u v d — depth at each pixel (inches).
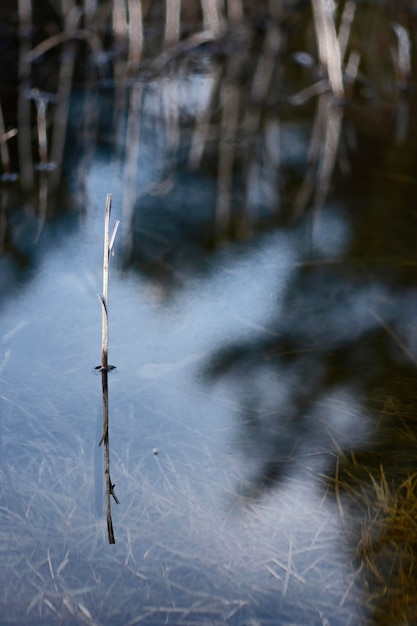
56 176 166.7
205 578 70.6
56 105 207.5
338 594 69.4
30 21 251.8
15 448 85.5
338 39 267.6
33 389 95.8
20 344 104.7
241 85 235.0
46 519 76.3
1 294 117.0
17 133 187.9
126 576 70.4
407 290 125.2
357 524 77.8
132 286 122.4
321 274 129.9
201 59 253.0
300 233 145.6
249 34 270.4
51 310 113.6
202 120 207.0
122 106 211.5
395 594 69.6
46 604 66.9
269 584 70.2
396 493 82.1
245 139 195.8
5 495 78.8
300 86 236.8
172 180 168.9
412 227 148.8
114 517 77.0
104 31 260.7
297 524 77.5
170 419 92.7
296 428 92.6
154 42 262.2
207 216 151.6
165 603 67.7
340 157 185.9
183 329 111.8
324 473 85.1
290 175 175.0
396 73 243.4
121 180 167.0
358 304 120.9
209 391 98.6
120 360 103.2
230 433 90.9
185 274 127.6
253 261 133.6
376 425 93.9
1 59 233.9
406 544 75.4
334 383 101.7
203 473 84.0
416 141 198.1
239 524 77.0
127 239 139.3
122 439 88.5
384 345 111.0
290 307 119.6
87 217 147.9
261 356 107.0
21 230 140.6
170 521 77.0
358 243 141.6
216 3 259.3
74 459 84.7
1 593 67.7
